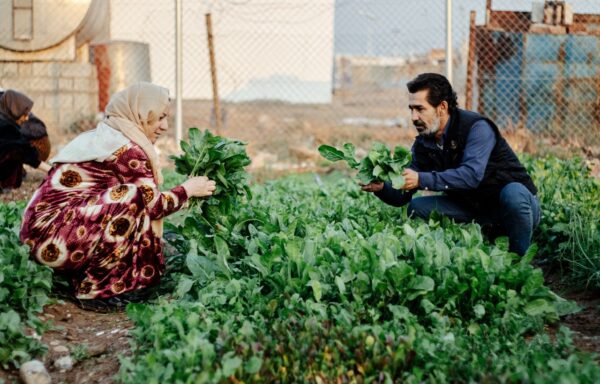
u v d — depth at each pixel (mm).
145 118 4246
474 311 3643
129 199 4086
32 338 3598
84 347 3646
